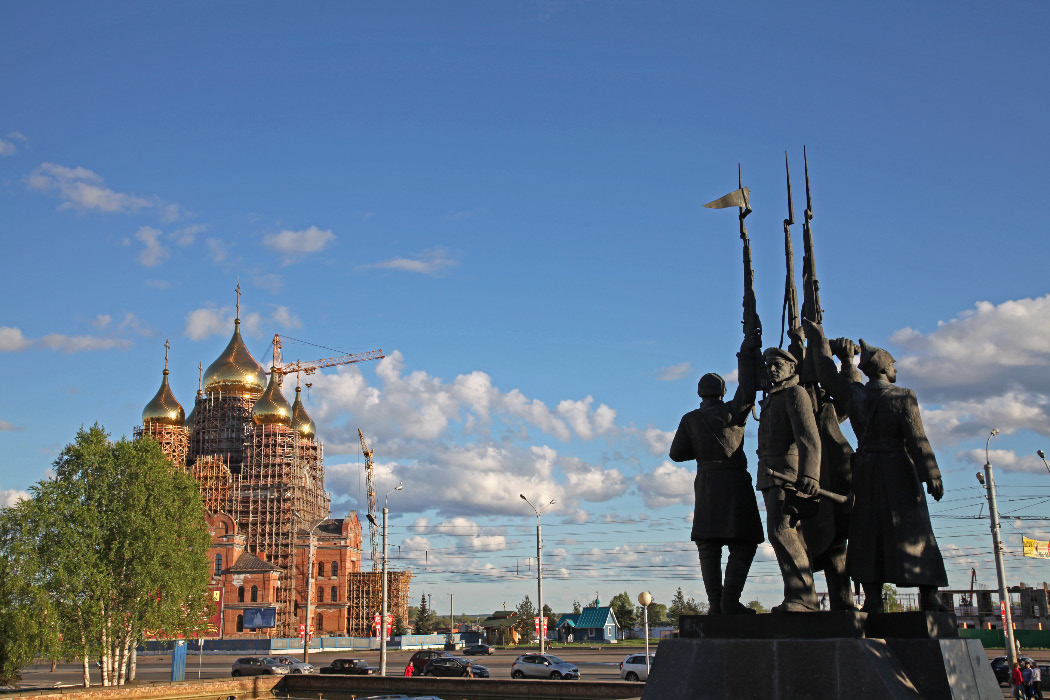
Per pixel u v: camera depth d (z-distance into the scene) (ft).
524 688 139.85
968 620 330.54
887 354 44.52
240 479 460.96
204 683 154.40
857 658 37.47
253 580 423.64
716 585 46.19
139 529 176.86
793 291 54.54
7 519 165.48
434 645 416.05
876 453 43.06
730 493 45.32
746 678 39.40
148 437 190.29
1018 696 115.03
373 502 510.58
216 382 491.31
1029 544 201.46
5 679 156.35
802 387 42.19
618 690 131.64
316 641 382.63
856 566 42.65
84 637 169.07
